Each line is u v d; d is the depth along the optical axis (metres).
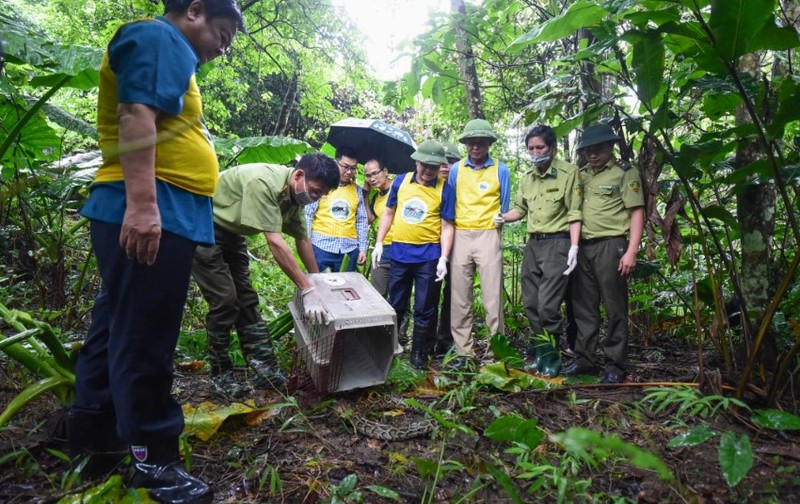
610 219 3.24
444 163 3.61
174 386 2.86
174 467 1.72
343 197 4.29
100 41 8.09
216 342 2.81
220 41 1.76
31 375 2.59
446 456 2.15
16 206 3.60
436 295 3.70
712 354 3.61
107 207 1.62
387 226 4.04
